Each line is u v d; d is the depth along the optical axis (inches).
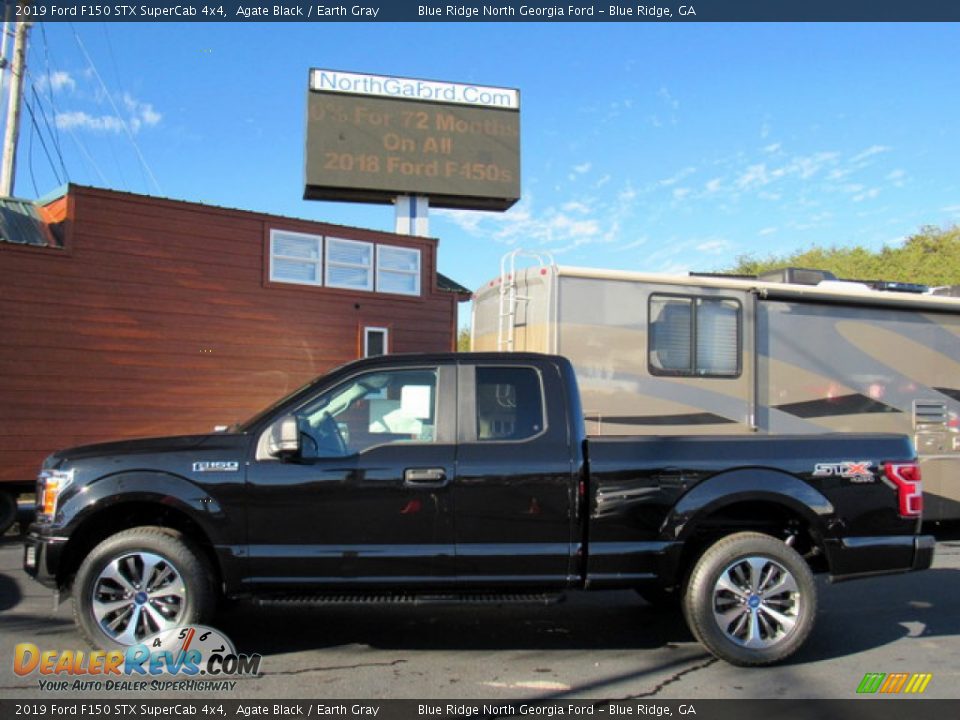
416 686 176.6
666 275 333.4
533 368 199.9
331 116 693.3
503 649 205.2
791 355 347.9
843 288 368.5
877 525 197.0
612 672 187.5
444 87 730.2
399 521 186.7
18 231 429.7
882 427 359.3
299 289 510.9
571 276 323.0
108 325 430.9
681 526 190.7
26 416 399.9
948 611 246.5
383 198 724.7
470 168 727.1
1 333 393.7
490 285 365.1
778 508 204.1
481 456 190.4
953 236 1493.6
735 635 190.5
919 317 370.0
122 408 433.7
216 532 184.1
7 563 308.7
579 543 190.2
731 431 336.8
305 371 511.5
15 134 568.1
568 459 191.8
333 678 181.3
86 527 188.2
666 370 329.7
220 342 474.9
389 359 200.2
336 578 185.8
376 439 193.8
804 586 191.8
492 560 187.6
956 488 364.8
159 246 452.1
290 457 186.5
